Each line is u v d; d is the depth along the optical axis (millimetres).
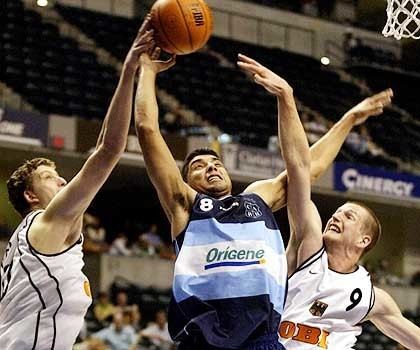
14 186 5715
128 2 26641
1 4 23922
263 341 5148
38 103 21688
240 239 5277
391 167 25172
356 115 6699
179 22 5465
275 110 25359
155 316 19203
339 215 6660
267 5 28672
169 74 24859
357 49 29125
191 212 5406
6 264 5438
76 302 5316
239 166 20594
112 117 5102
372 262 25719
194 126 23656
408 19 7781
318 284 6340
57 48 23547
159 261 19703
